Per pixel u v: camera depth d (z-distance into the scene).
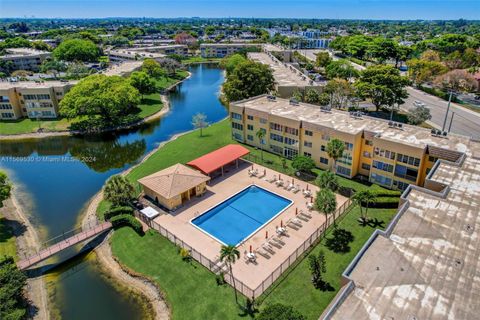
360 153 60.25
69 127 97.12
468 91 109.88
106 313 36.97
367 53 171.12
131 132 95.75
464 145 52.28
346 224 48.22
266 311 27.58
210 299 36.88
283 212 52.00
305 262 41.28
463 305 25.84
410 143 53.06
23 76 147.50
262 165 67.94
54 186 65.94
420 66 123.00
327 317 25.20
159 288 39.03
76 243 45.66
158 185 54.38
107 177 69.62
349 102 102.38
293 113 70.88
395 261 30.38
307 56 197.12
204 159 63.59
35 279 41.78
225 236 47.69
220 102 124.88
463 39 170.00
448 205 38.09
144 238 47.06
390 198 52.06
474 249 31.56
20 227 52.25
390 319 24.89
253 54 183.50
